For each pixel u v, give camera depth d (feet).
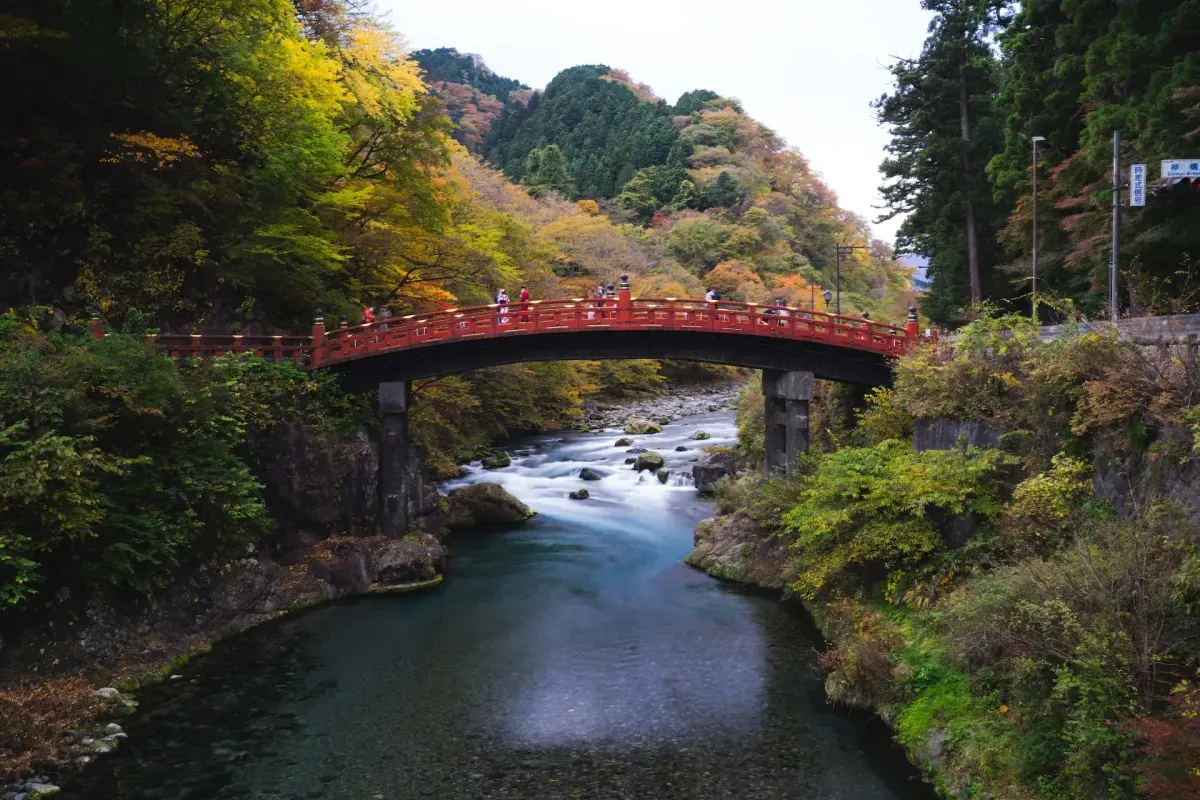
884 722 52.21
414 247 117.70
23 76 83.46
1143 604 37.45
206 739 51.88
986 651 44.32
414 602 79.87
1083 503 50.26
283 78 100.48
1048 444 56.49
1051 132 109.50
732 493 101.81
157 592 65.41
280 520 81.15
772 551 84.94
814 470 84.99
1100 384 48.44
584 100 424.05
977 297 126.31
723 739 51.78
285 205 100.37
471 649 67.56
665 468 139.74
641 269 253.85
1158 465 43.91
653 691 59.21
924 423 71.36
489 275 138.82
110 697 55.36
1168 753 30.94
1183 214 84.17
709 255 297.74
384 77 118.42
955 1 128.77
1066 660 37.76
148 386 64.80
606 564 92.79
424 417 127.54
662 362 268.00
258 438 79.05
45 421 56.65
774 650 66.59
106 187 88.22
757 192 355.56
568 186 328.49
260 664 64.13
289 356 97.14
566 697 58.39
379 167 123.34
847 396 103.81
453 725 54.13
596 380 223.92
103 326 78.43
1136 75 92.84
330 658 65.57
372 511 89.35
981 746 43.11
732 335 93.09
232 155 100.73
